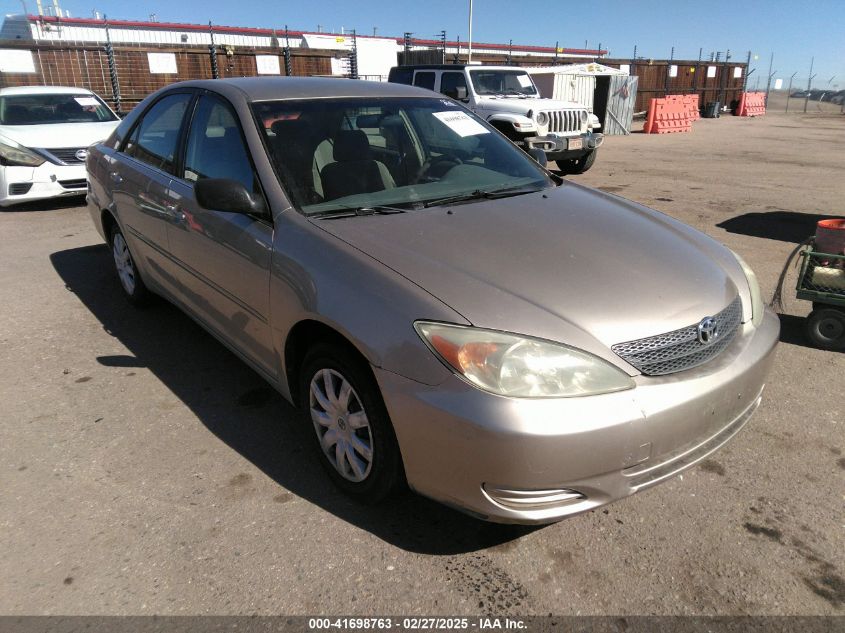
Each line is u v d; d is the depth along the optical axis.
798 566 2.30
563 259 2.48
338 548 2.39
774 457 2.93
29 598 2.15
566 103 11.77
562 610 2.13
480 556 2.36
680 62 30.55
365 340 2.25
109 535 2.44
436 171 3.34
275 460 2.92
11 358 3.93
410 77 13.05
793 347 4.13
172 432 3.14
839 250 3.93
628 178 11.23
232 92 3.36
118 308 4.77
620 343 2.15
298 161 3.00
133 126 4.41
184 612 2.10
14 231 7.08
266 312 2.80
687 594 2.19
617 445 2.06
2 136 8.01
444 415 2.06
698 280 2.54
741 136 20.23
